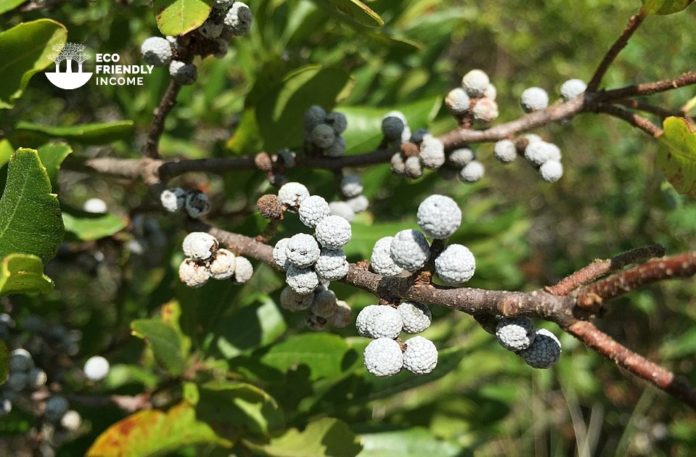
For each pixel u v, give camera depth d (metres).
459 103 0.16
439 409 0.22
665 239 0.38
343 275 0.12
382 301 0.12
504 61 0.58
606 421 0.45
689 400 0.11
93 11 0.20
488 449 0.42
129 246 0.21
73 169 0.18
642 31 0.40
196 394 0.16
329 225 0.12
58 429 0.17
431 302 0.12
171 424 0.16
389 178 0.24
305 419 0.18
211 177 0.30
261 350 0.17
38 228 0.13
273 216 0.13
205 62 0.24
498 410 0.25
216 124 0.26
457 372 0.28
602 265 0.11
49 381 0.18
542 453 0.44
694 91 0.27
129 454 0.16
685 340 0.42
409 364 0.12
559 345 0.12
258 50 0.24
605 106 0.16
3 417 0.18
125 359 0.21
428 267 0.12
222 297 0.17
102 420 0.19
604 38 0.52
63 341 0.19
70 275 0.33
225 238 0.14
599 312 0.11
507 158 0.16
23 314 0.19
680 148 0.14
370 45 0.25
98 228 0.17
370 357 0.12
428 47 0.26
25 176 0.13
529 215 0.51
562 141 0.49
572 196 0.51
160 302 0.19
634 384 0.45
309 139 0.16
